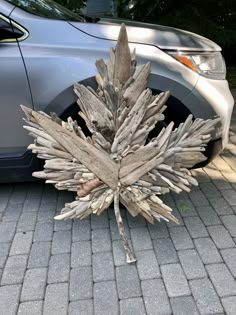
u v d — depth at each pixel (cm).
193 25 618
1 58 233
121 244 225
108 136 214
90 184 219
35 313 180
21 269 208
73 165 218
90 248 222
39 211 261
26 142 252
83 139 218
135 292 189
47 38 238
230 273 198
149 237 229
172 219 220
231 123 421
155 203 219
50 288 195
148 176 212
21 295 191
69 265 210
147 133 215
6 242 231
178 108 247
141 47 241
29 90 238
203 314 175
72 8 523
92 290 192
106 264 209
